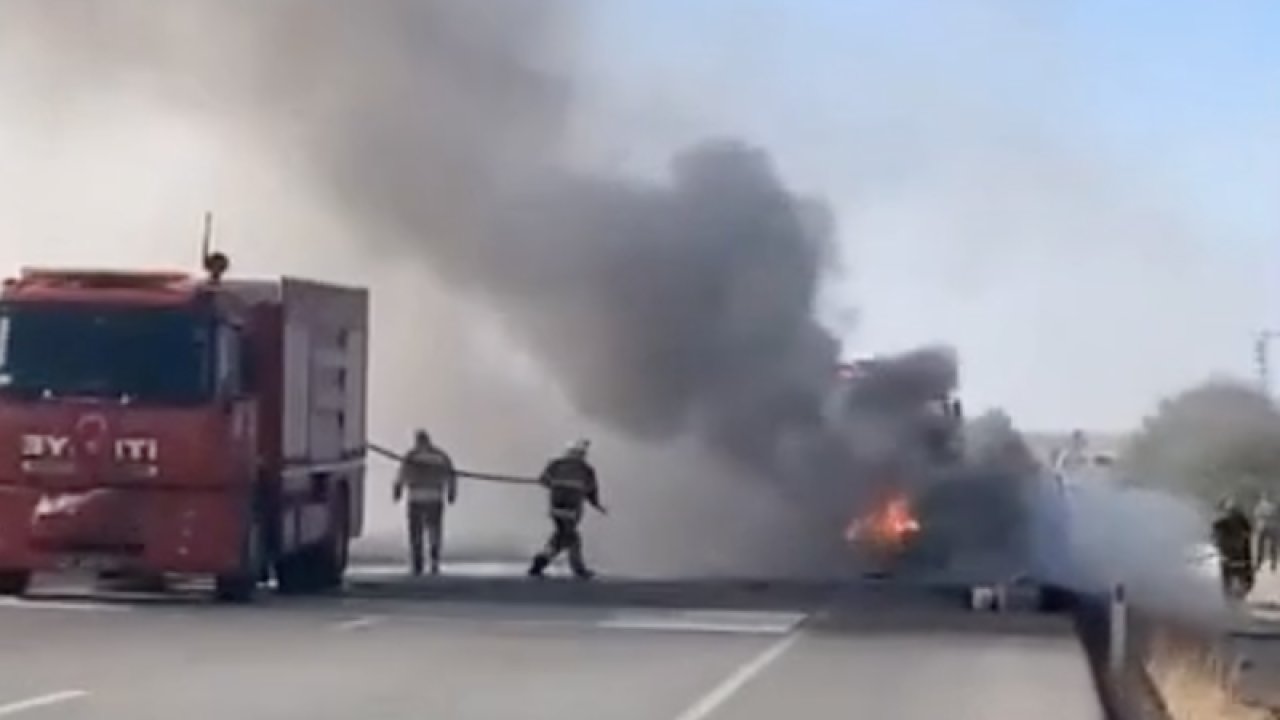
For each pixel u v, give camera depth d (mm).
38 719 14984
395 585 30734
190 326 25438
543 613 25953
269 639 21578
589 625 24297
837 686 18531
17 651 19906
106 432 25359
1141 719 18453
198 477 25375
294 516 27750
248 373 26766
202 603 26188
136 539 25406
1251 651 27766
